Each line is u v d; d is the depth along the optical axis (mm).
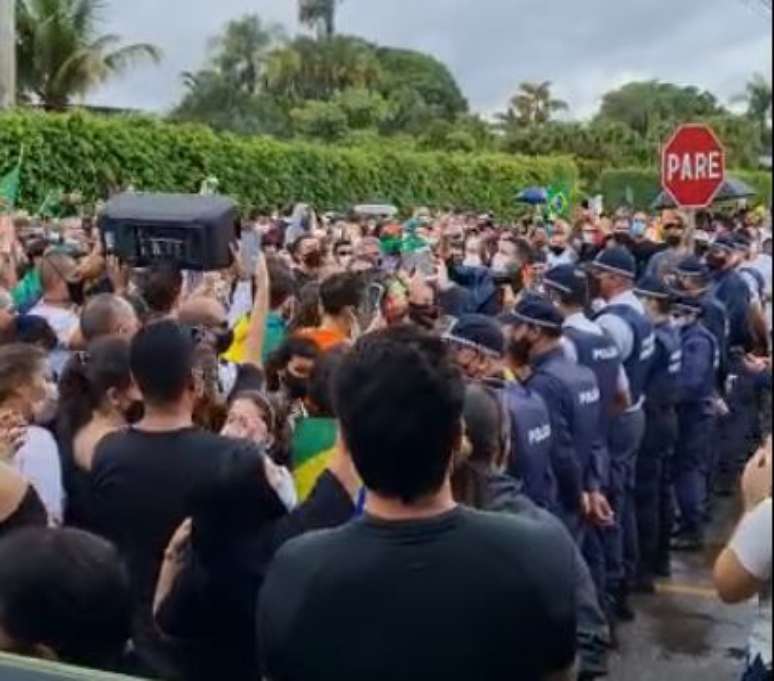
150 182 20859
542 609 2312
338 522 3326
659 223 15578
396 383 2342
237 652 3523
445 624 2277
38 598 2383
